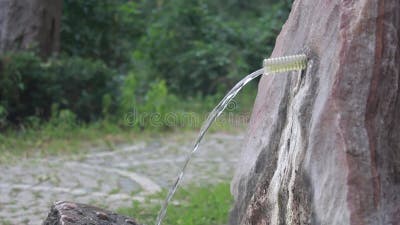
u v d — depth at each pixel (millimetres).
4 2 12391
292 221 4082
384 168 3707
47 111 11812
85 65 12125
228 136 11812
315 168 3855
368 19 3729
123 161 9883
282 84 4504
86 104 12062
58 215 4711
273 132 4508
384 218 3631
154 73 15547
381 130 3725
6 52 11867
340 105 3721
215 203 7297
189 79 15438
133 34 14852
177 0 16109
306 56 4129
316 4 4230
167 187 8461
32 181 8602
